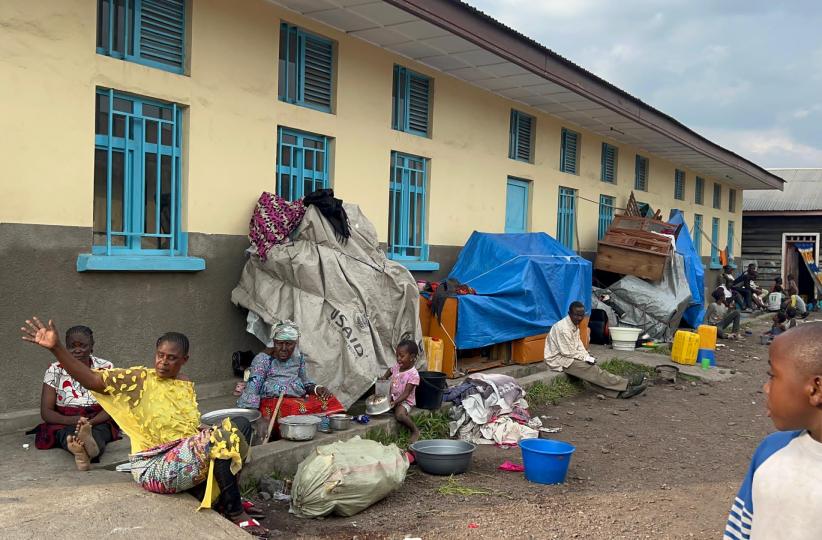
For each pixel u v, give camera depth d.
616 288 13.29
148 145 6.53
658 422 8.02
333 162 8.33
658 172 17.11
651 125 13.43
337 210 7.25
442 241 10.27
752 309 20.53
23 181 5.54
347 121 8.45
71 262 5.86
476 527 4.62
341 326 6.75
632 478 5.86
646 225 13.80
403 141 9.37
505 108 11.48
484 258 10.09
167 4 6.59
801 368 1.80
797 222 24.92
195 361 6.90
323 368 6.52
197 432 4.47
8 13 5.39
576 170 13.80
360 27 8.13
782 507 1.80
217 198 7.02
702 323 15.70
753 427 7.91
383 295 7.38
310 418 5.69
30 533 3.65
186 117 6.74
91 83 5.93
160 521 3.95
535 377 9.23
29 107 5.54
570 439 7.12
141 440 4.32
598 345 12.74
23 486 4.26
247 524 4.34
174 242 6.79
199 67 6.77
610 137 14.67
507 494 5.34
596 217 14.50
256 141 7.36
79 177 5.89
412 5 7.37
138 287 6.37
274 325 6.55
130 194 6.41
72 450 4.58
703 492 5.50
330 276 6.92
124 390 4.21
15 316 5.54
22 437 5.29
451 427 6.97
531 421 7.45
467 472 5.90
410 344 6.66
